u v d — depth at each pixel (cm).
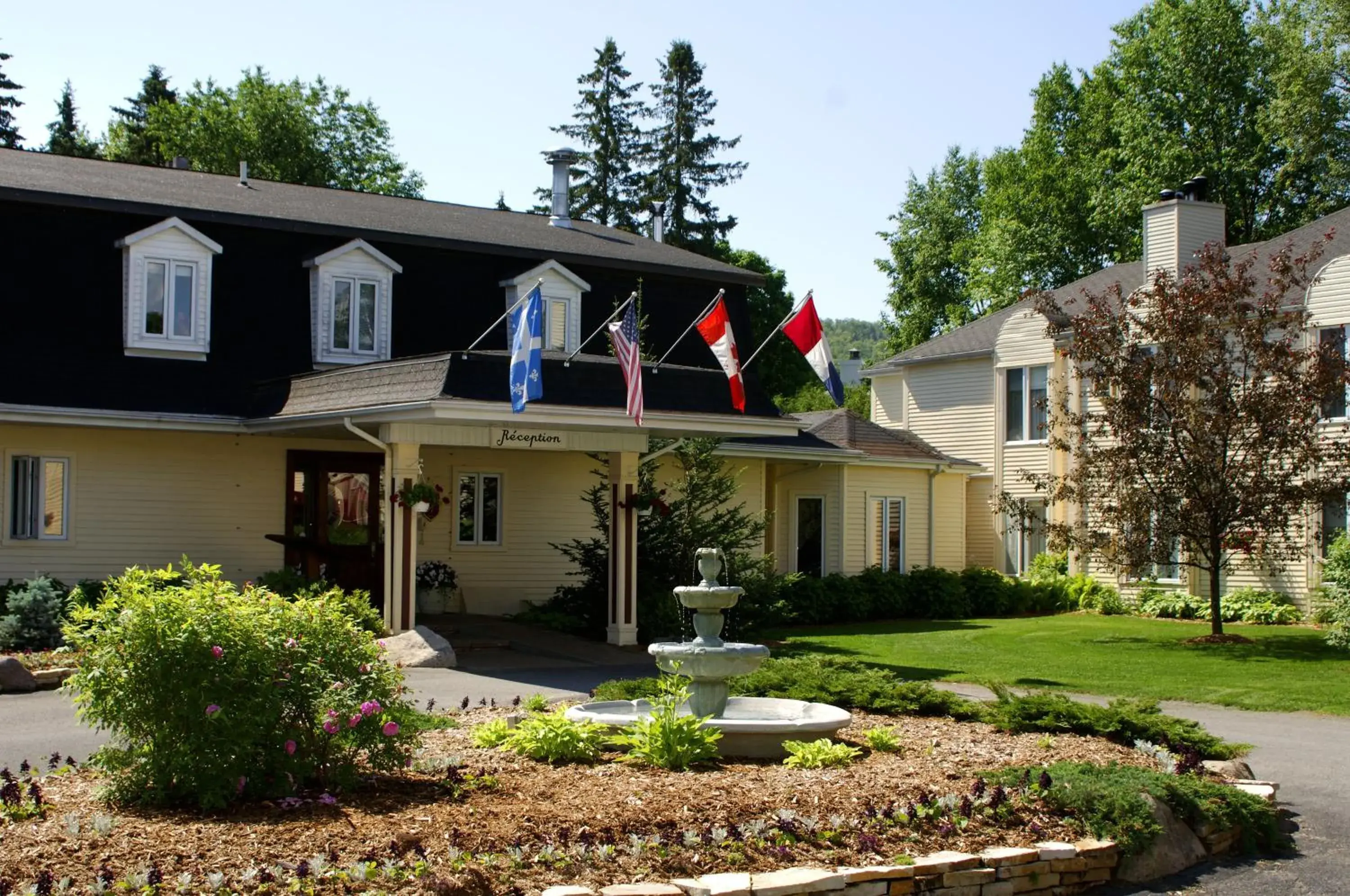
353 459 2481
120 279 2328
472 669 1875
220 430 2281
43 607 1891
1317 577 2753
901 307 6669
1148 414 2350
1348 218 3055
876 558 3231
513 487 2655
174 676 849
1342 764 1279
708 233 6191
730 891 710
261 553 2373
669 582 2409
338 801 875
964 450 3672
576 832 791
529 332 1812
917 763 1041
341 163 5494
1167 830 912
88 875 687
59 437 2223
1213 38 4522
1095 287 3494
